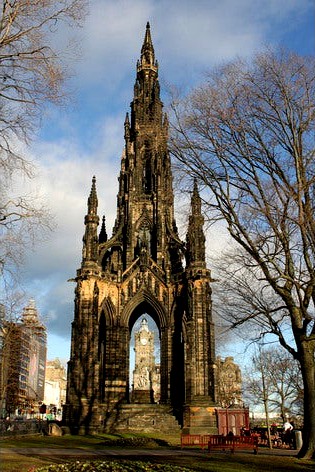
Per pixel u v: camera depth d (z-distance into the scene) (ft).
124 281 317.01
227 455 140.15
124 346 305.12
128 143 377.50
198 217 156.35
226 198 127.75
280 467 109.70
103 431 270.05
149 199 347.77
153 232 337.31
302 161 122.52
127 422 275.59
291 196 116.78
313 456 126.62
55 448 160.56
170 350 303.07
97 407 268.82
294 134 122.01
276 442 203.82
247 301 135.03
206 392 273.33
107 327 308.19
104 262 329.72
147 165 365.61
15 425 263.49
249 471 101.76
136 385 331.98
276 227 121.90
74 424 261.85
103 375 310.65
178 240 328.49
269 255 124.77
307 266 121.70
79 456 128.98
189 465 109.19
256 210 122.01
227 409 218.79
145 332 345.31
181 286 309.83
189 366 276.21
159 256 324.80
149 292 315.17
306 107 122.62
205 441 206.28
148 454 140.36
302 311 125.80
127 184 352.49
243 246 128.26
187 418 265.75
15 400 491.72
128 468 93.97
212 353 282.36
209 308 291.38
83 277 294.46
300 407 335.88
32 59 86.94
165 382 297.94
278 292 132.98
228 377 516.32
